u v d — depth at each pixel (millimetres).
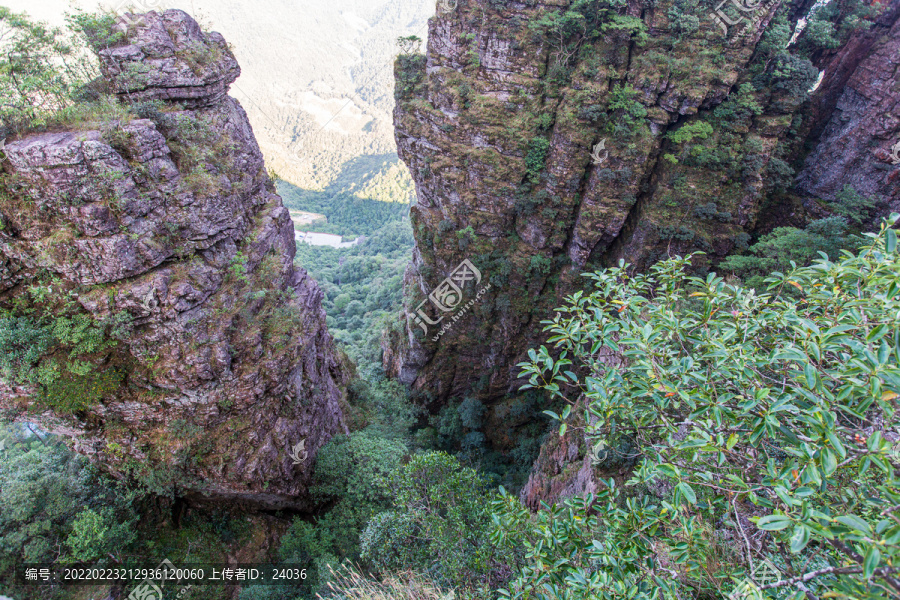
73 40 17781
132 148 16844
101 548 17812
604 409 8023
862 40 27484
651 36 29375
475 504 15336
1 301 16516
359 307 79812
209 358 18891
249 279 21672
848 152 27656
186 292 18094
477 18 31094
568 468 23438
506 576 12477
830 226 23375
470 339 41281
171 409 18859
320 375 30062
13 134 15945
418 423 44469
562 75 31172
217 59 21562
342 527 23656
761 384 6781
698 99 28344
